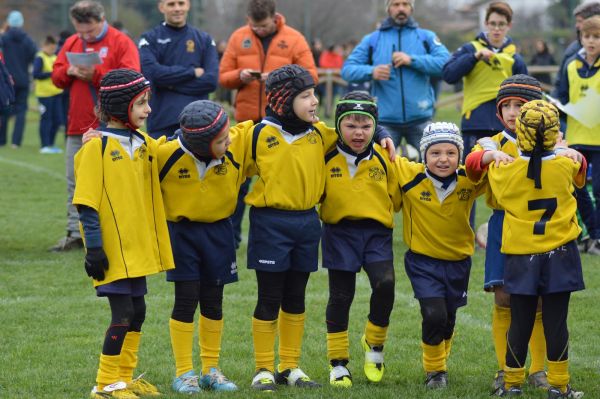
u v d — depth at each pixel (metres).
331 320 15.80
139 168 14.67
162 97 25.91
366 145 15.41
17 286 23.06
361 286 23.41
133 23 106.12
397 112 27.27
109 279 14.29
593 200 28.83
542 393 15.05
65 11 107.25
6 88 27.16
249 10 25.86
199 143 14.48
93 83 25.81
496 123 26.14
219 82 26.64
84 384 15.55
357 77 27.58
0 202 37.16
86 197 14.21
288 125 15.28
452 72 26.08
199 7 116.25
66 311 20.72
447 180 15.41
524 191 14.40
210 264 15.33
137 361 17.08
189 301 15.23
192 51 26.00
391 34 27.58
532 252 14.34
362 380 16.03
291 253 15.48
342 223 15.64
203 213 15.08
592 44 24.55
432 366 15.68
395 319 20.14
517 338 14.67
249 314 20.53
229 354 17.61
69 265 25.53
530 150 14.26
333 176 15.57
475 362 17.19
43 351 17.67
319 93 76.31
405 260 15.96
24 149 56.62
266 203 15.30
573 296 22.02
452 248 15.55
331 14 115.38
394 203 15.91
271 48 26.22
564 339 14.56
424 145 15.41
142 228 14.55
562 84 26.72
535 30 108.19
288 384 15.62
